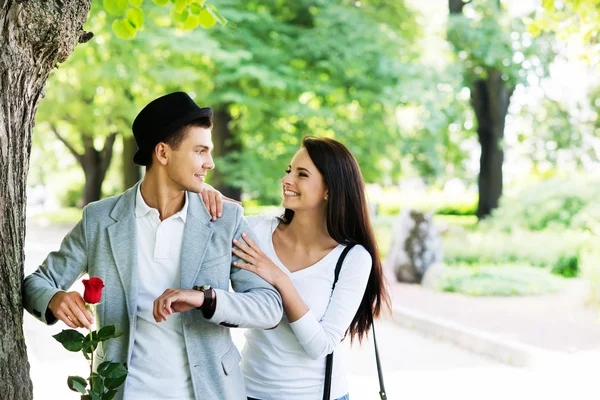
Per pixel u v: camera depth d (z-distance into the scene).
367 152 15.89
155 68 13.76
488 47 16.84
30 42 2.13
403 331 8.28
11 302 2.17
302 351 2.73
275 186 15.09
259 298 2.28
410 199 31.72
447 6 18.91
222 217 2.44
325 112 14.66
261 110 14.97
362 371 6.33
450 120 17.58
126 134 17.05
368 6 15.31
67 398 5.17
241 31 14.07
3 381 2.13
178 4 3.81
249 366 2.79
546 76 17.42
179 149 2.26
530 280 10.59
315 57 14.52
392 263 11.86
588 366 6.32
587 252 11.86
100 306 2.30
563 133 18.45
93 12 12.41
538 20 5.21
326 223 2.88
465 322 8.23
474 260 13.04
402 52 15.23
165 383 2.28
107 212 2.37
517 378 6.16
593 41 5.12
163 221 2.34
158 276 2.34
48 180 39.91
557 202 14.62
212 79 14.45
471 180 22.88
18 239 2.22
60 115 17.08
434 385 5.90
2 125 2.11
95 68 13.73
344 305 2.77
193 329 2.29
